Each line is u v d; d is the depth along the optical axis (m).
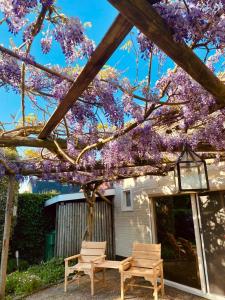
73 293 5.55
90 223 7.39
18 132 2.73
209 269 5.09
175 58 1.39
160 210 6.60
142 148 3.03
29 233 8.88
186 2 1.27
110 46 1.38
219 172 4.96
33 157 4.54
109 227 8.62
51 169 4.68
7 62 1.75
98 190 7.88
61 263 7.48
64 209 8.53
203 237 5.28
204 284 5.12
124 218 8.00
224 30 1.32
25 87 1.93
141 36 1.52
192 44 1.39
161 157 3.79
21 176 4.99
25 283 5.76
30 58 1.62
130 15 1.11
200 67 1.48
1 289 5.00
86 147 2.88
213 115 2.69
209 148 3.24
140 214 7.20
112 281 6.38
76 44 1.47
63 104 2.04
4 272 5.09
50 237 8.69
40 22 1.40
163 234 6.43
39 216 9.20
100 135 2.89
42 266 7.28
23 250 8.71
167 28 1.20
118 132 2.50
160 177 6.46
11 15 1.39
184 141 2.94
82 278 6.73
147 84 1.98
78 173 5.09
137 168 5.54
